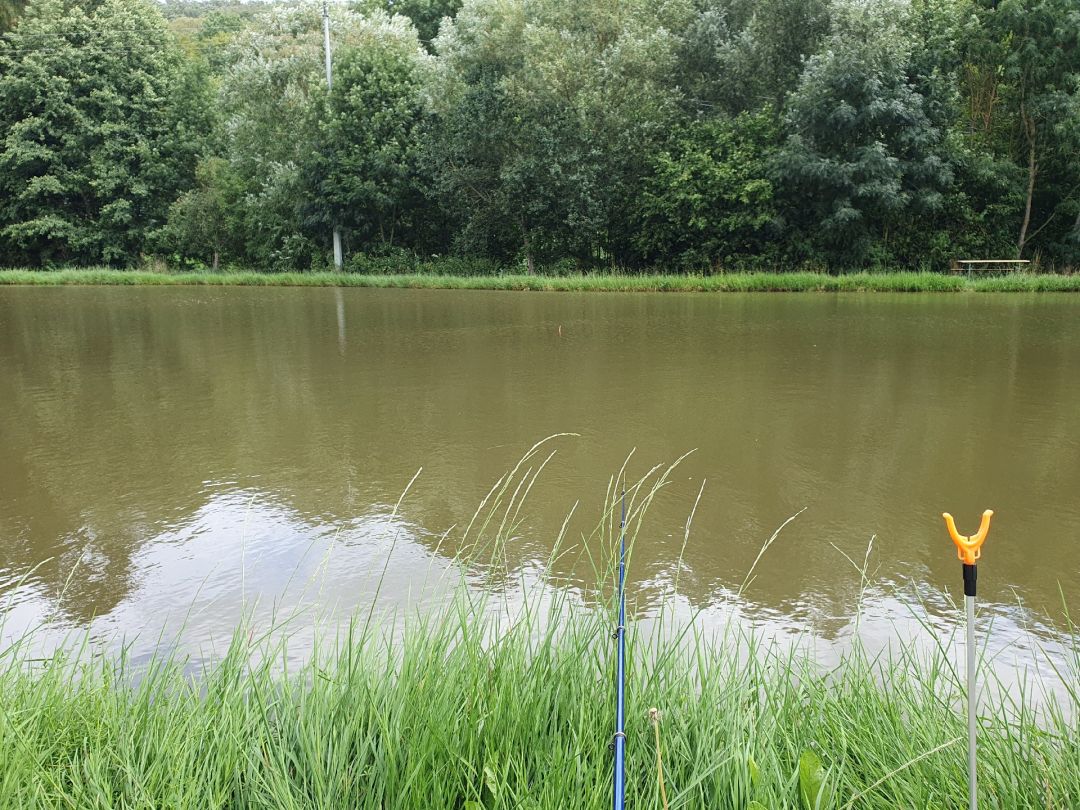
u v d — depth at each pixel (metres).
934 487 5.26
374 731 2.23
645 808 1.96
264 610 3.72
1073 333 11.68
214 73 44.72
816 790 1.95
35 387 8.79
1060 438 6.31
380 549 4.40
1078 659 2.92
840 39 20.66
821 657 3.24
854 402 7.49
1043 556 4.22
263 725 2.26
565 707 2.31
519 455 6.02
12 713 2.23
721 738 2.22
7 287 24.52
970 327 12.44
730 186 22.17
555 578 3.99
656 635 3.39
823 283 19.27
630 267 25.14
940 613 3.64
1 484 5.61
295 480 5.57
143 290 22.86
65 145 32.72
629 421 6.91
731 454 5.97
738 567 4.12
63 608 3.81
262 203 27.73
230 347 11.40
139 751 2.19
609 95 23.31
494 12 24.78
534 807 1.93
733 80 23.47
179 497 5.29
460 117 24.19
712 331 12.23
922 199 20.95
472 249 26.12
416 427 6.85
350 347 11.20
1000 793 2.04
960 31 22.47
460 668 2.42
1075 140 21.30
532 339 11.70
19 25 32.28
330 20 28.84
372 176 26.30
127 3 33.88
